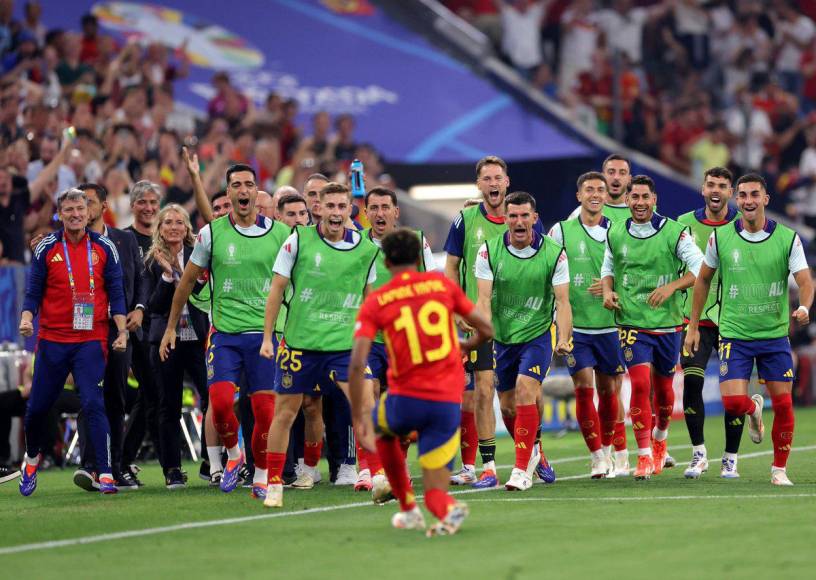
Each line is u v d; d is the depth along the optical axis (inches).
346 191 1250.0
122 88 2645.2
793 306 3061.0
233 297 1323.8
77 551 954.7
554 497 1250.6
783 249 1349.7
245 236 1330.0
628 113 3533.5
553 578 792.3
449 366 969.5
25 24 2704.2
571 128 3395.7
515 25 3595.0
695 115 3627.0
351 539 979.3
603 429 1498.5
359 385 973.2
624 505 1166.3
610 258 1451.8
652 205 1446.9
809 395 3058.6
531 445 1338.6
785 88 3993.6
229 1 3307.1
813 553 863.7
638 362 1449.3
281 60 3201.3
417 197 3243.1
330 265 1234.6
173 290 1450.5
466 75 3371.1
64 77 2600.9
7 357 1872.5
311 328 1231.5
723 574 792.9
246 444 1460.4
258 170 2669.8
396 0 3474.4
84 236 1373.0
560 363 2566.4
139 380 1504.7
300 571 844.0
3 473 1487.5
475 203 1512.1
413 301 967.0
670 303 1466.5
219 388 1312.7
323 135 2893.7
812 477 1421.0
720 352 1398.9
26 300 1360.7
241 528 1060.5
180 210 1467.8
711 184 1555.1
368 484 1362.0
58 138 2267.5
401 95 3225.9
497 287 1364.4
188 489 1427.2
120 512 1197.7
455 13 3654.0
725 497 1216.2
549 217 3339.1
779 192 3646.7
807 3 4143.7
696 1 3900.1
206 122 2778.1
